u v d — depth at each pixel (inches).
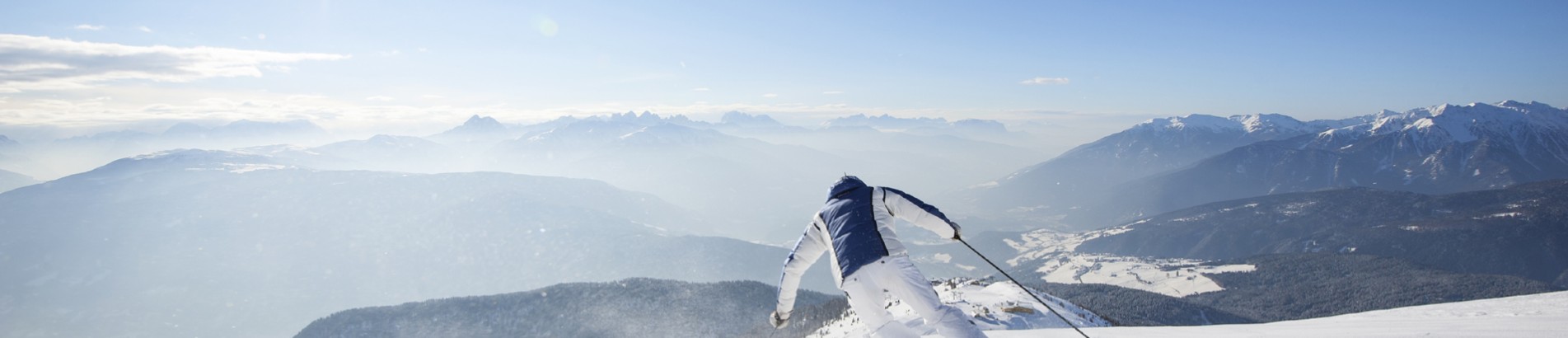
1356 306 6171.3
